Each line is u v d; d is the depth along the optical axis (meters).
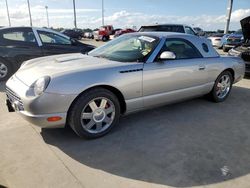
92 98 3.20
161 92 3.88
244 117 4.27
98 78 3.18
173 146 3.22
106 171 2.69
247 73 7.11
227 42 14.53
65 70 3.18
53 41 6.89
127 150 3.12
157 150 3.12
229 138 3.47
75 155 2.99
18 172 2.64
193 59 4.27
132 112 3.73
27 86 3.07
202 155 3.02
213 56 4.66
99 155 3.00
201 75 4.40
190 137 3.48
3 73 6.57
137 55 3.74
